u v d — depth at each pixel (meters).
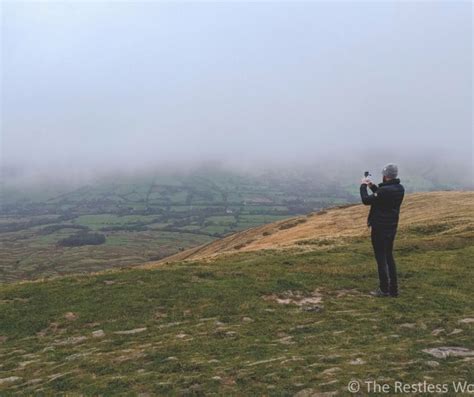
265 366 13.06
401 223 57.31
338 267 26.16
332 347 14.53
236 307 19.47
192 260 34.38
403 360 13.11
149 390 12.09
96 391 12.33
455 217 50.34
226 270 25.66
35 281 25.92
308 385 11.70
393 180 19.42
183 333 16.86
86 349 16.19
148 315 19.09
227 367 13.20
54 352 16.16
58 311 19.97
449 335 15.21
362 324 16.84
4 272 184.88
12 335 18.28
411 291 20.92
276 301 20.30
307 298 20.83
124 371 13.72
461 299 19.38
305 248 36.00
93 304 20.50
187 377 12.66
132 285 22.75
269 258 30.98
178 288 22.02
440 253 30.38
